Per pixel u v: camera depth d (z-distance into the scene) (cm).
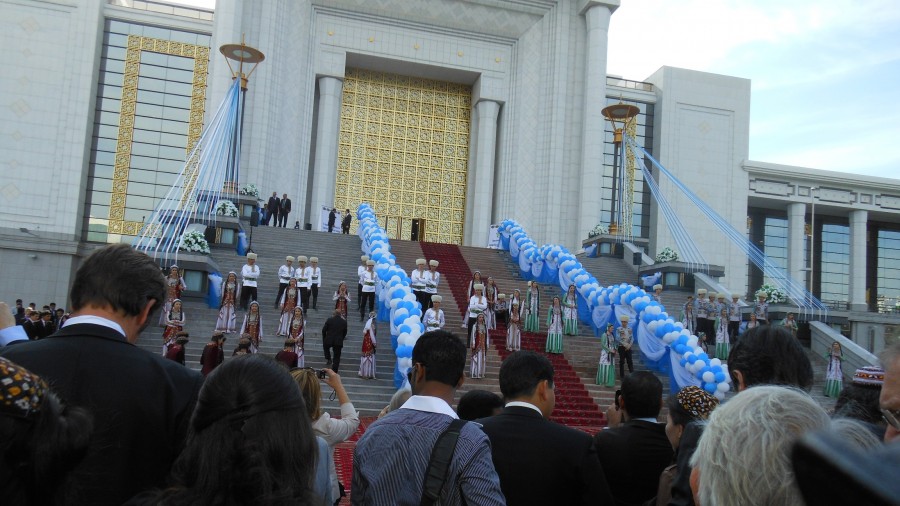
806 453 81
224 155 2758
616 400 528
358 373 1608
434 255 2708
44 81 3303
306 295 1928
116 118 3409
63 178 3266
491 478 277
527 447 344
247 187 2802
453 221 3841
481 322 1656
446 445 281
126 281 272
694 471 212
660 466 398
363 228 2505
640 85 4156
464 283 2362
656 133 4081
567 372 1767
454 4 3700
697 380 1600
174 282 1742
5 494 171
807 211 4556
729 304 2145
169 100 3466
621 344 1744
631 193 3938
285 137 3419
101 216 3334
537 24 3822
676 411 372
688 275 2633
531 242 2594
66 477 186
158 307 286
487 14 3750
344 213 3659
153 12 3478
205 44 3528
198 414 196
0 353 259
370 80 3809
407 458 282
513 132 3756
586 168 3606
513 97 3784
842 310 4219
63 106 3306
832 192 4388
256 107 3281
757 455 169
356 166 3728
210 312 1881
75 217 3244
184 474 192
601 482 341
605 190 3909
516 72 3797
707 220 4006
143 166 3403
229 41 3209
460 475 275
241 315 1817
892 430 219
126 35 3462
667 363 1762
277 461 189
